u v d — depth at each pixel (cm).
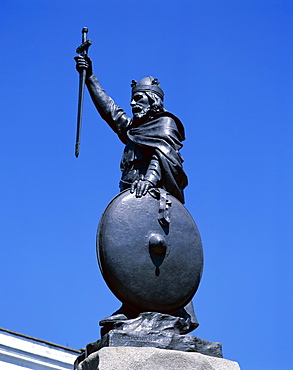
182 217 1191
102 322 1134
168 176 1201
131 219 1169
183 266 1169
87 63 1311
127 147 1269
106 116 1307
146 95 1279
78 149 1243
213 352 1122
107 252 1155
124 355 1062
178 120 1270
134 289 1141
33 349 1884
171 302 1153
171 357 1077
